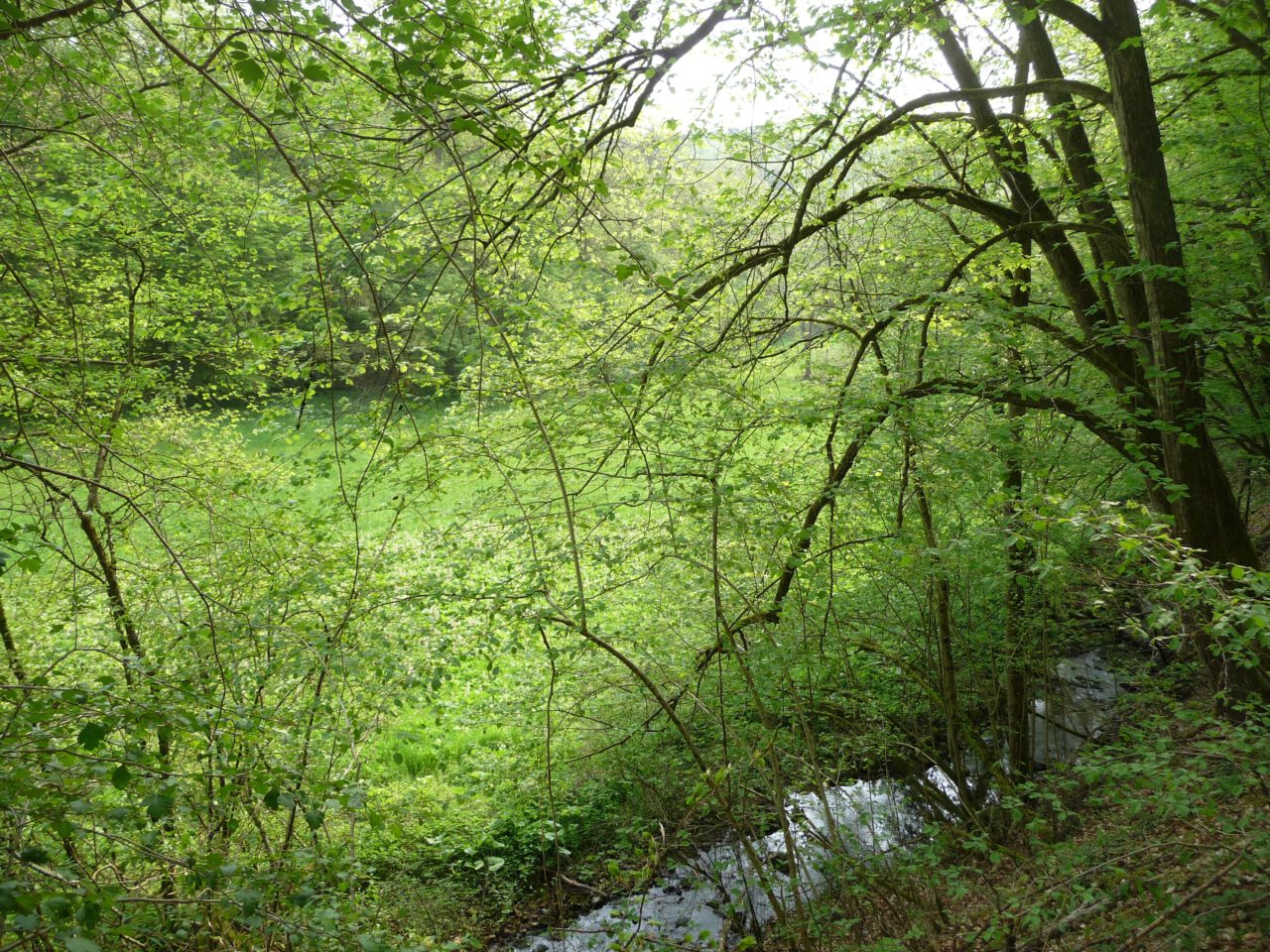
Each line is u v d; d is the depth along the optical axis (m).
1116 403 6.68
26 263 6.41
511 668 9.66
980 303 6.28
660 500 5.61
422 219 5.96
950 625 7.95
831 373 7.56
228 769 3.25
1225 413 8.88
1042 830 6.42
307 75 3.01
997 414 6.90
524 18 3.40
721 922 7.22
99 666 5.66
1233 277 8.66
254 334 4.38
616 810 8.80
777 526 5.89
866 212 9.05
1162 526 4.02
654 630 7.95
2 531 2.95
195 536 6.05
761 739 6.00
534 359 7.04
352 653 5.03
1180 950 3.88
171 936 3.47
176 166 6.03
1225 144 7.76
